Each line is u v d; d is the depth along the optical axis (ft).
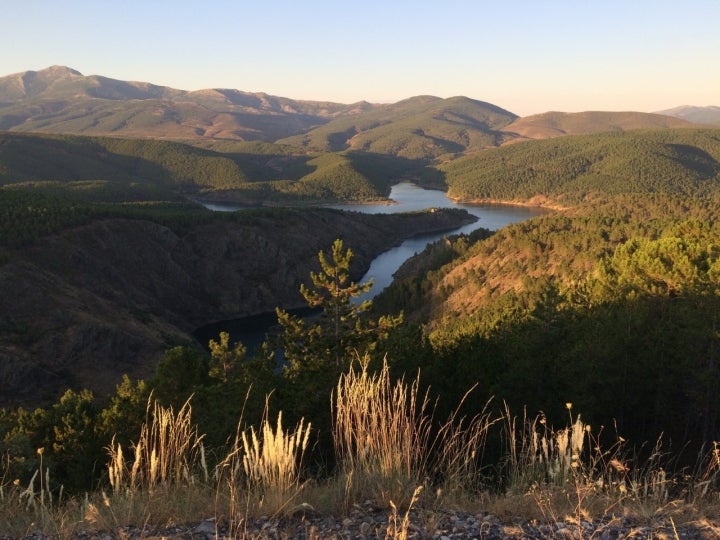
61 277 383.65
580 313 104.73
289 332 95.35
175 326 418.10
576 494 19.43
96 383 290.35
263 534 17.02
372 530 17.03
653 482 19.90
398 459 20.66
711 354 77.10
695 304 87.71
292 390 68.74
